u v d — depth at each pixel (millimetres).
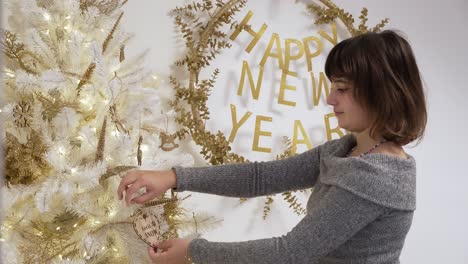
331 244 859
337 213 860
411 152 1973
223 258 879
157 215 1089
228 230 1506
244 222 1537
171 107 1392
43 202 860
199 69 1387
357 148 1042
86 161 972
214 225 1265
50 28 967
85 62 995
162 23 1388
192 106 1372
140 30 1351
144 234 1039
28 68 955
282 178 1130
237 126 1499
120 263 1045
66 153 928
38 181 917
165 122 1313
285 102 1598
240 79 1516
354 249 946
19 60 935
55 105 910
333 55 978
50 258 938
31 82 881
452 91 2086
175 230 1138
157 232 1065
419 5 1974
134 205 1053
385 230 917
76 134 961
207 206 1461
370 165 880
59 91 929
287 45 1596
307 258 853
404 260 1969
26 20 970
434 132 2037
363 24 1695
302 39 1645
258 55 1557
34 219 938
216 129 1474
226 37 1485
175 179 1065
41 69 965
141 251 1044
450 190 2090
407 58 930
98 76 966
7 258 873
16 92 915
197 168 1100
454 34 2088
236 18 1505
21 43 950
